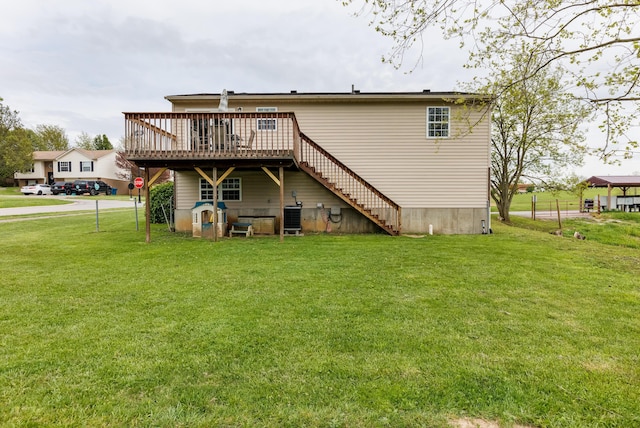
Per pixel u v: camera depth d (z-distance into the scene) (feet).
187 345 10.49
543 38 20.25
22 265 21.42
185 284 17.22
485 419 7.22
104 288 16.53
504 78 25.03
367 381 8.57
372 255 24.64
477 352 10.15
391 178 38.63
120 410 7.42
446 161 38.40
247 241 31.55
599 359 9.80
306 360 9.59
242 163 31.53
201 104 38.68
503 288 16.72
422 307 13.98
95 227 42.32
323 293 15.75
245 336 11.14
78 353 9.95
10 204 78.28
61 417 7.20
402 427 6.93
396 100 37.93
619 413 7.41
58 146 206.08
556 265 21.90
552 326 12.16
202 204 36.17
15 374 8.80
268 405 7.59
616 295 15.78
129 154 29.99
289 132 31.04
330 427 6.90
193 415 7.25
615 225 58.29
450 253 25.59
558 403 7.73
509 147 56.18
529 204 110.42
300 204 39.11
